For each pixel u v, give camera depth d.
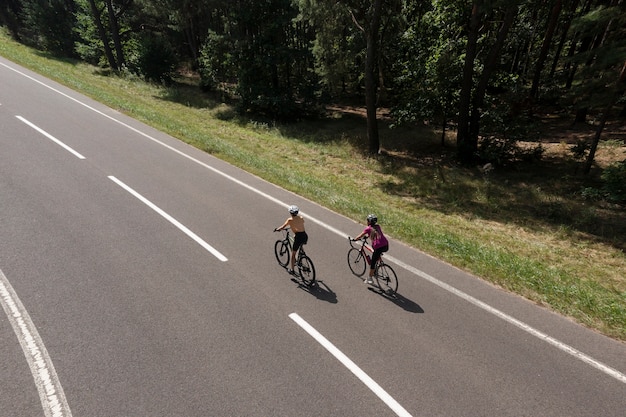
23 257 7.86
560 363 6.11
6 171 11.47
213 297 7.32
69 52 37.97
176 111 24.98
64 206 10.09
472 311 7.40
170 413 4.95
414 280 8.45
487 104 21.62
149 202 10.94
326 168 18.84
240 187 12.96
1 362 5.51
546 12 27.94
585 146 18.58
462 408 5.25
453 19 20.98
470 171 19.81
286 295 7.56
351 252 8.70
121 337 6.14
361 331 6.69
